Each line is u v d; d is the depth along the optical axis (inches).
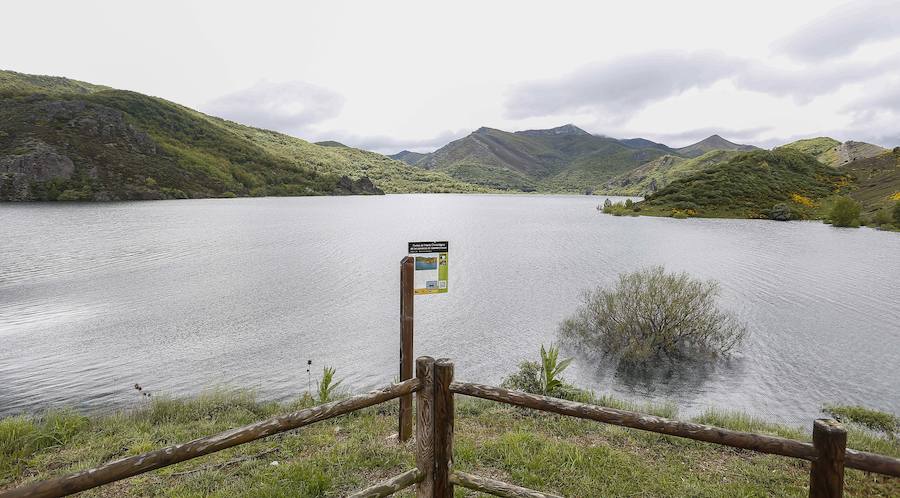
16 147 5615.2
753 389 569.6
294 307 964.0
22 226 2581.2
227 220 3206.2
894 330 819.4
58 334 776.9
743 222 3373.5
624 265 1510.8
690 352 701.9
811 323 864.3
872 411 488.7
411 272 257.1
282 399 514.3
